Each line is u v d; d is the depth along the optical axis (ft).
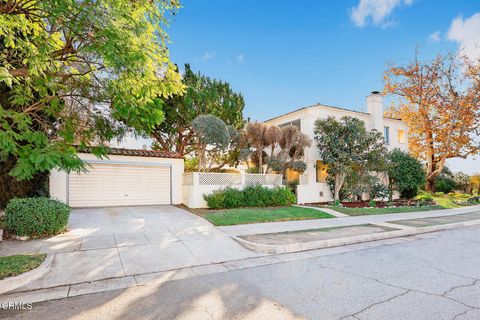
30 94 19.01
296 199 53.88
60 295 13.06
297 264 18.29
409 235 29.09
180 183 47.96
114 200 43.27
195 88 53.57
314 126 54.65
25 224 22.34
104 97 19.38
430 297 12.66
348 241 24.98
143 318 10.73
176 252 20.54
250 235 26.08
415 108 80.33
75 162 15.90
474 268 17.25
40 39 15.56
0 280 13.75
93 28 13.99
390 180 62.54
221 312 11.27
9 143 13.79
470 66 73.00
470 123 73.97
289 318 10.74
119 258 18.65
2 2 14.47
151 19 16.55
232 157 56.54
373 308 11.55
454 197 77.56
